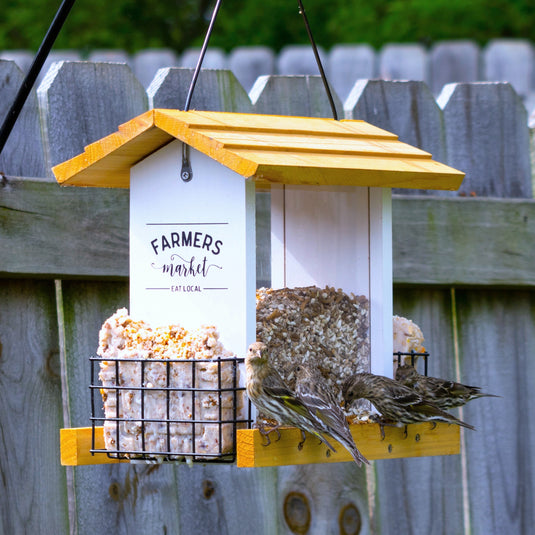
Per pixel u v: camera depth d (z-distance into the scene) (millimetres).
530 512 9789
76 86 8523
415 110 9719
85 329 8391
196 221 7082
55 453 8328
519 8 18984
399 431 7398
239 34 18547
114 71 8664
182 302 7125
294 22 18609
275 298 7379
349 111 9477
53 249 8133
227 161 6613
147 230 7301
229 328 6930
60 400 8328
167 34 18297
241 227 6891
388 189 7586
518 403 9797
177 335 6996
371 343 7625
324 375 7430
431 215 9359
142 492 8695
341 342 7520
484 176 9891
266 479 9055
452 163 9820
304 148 7020
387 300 7562
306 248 7613
